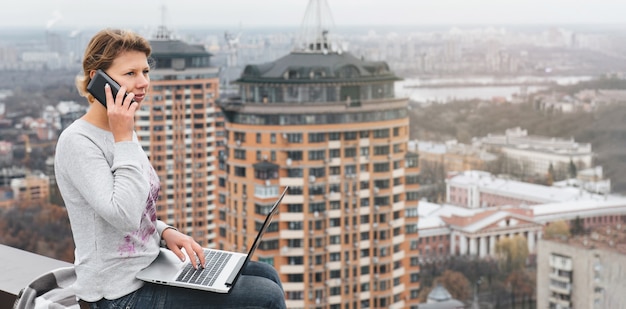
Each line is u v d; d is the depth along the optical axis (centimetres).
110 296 171
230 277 176
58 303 194
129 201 162
